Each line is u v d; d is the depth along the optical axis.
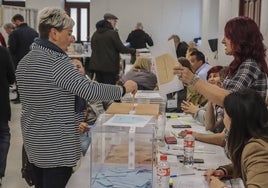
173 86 2.68
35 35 6.72
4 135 3.52
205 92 2.02
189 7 11.50
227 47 2.22
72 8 11.84
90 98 1.84
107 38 5.75
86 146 2.48
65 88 1.83
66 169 1.91
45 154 1.87
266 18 3.97
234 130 1.65
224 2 7.04
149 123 1.89
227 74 2.44
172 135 2.69
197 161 2.15
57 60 1.84
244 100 1.62
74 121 1.90
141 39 9.56
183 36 11.59
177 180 1.87
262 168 1.52
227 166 1.93
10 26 7.65
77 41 11.75
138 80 4.15
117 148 1.85
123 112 2.12
